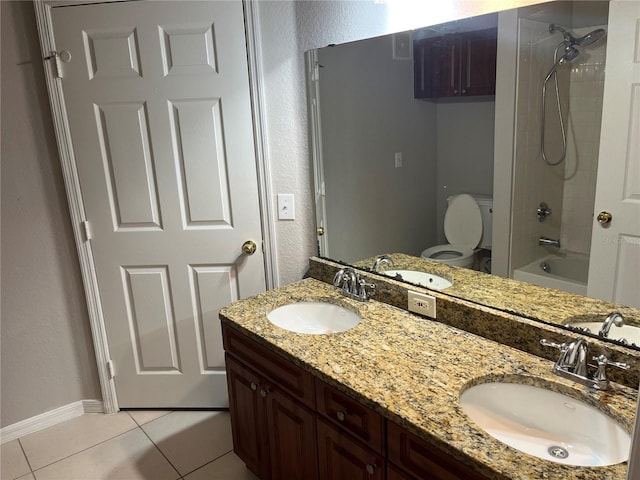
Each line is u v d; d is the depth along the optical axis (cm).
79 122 235
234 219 247
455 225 184
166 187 243
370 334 179
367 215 217
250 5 220
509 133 164
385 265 214
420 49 185
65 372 269
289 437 185
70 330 265
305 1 220
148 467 236
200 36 224
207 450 246
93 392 277
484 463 115
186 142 236
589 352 145
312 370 160
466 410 142
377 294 212
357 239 225
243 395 208
